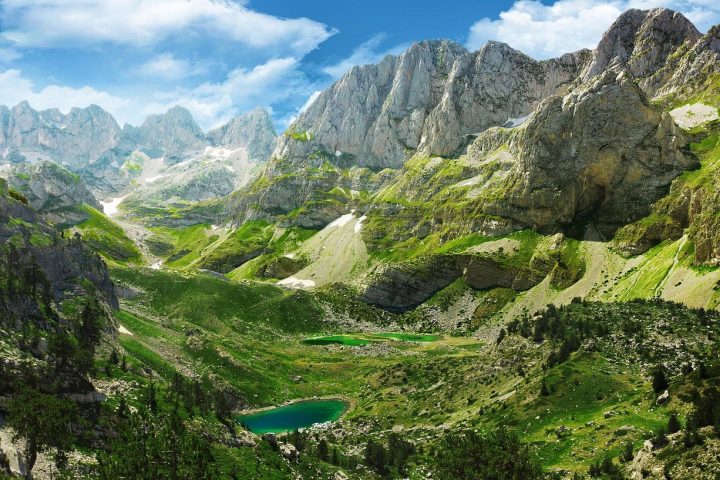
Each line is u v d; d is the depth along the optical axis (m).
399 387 184.00
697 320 149.12
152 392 104.38
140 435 88.56
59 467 75.19
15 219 184.00
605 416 107.19
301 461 108.06
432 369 190.62
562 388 122.00
